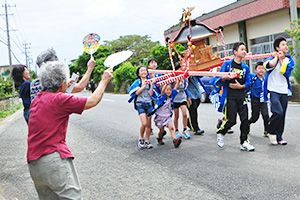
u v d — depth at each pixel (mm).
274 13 17516
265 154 5383
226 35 21359
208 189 4086
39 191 2689
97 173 5137
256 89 6473
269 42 18297
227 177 4445
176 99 7121
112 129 8961
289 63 5688
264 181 4184
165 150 6238
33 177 2613
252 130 7352
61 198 2564
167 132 7977
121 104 16578
